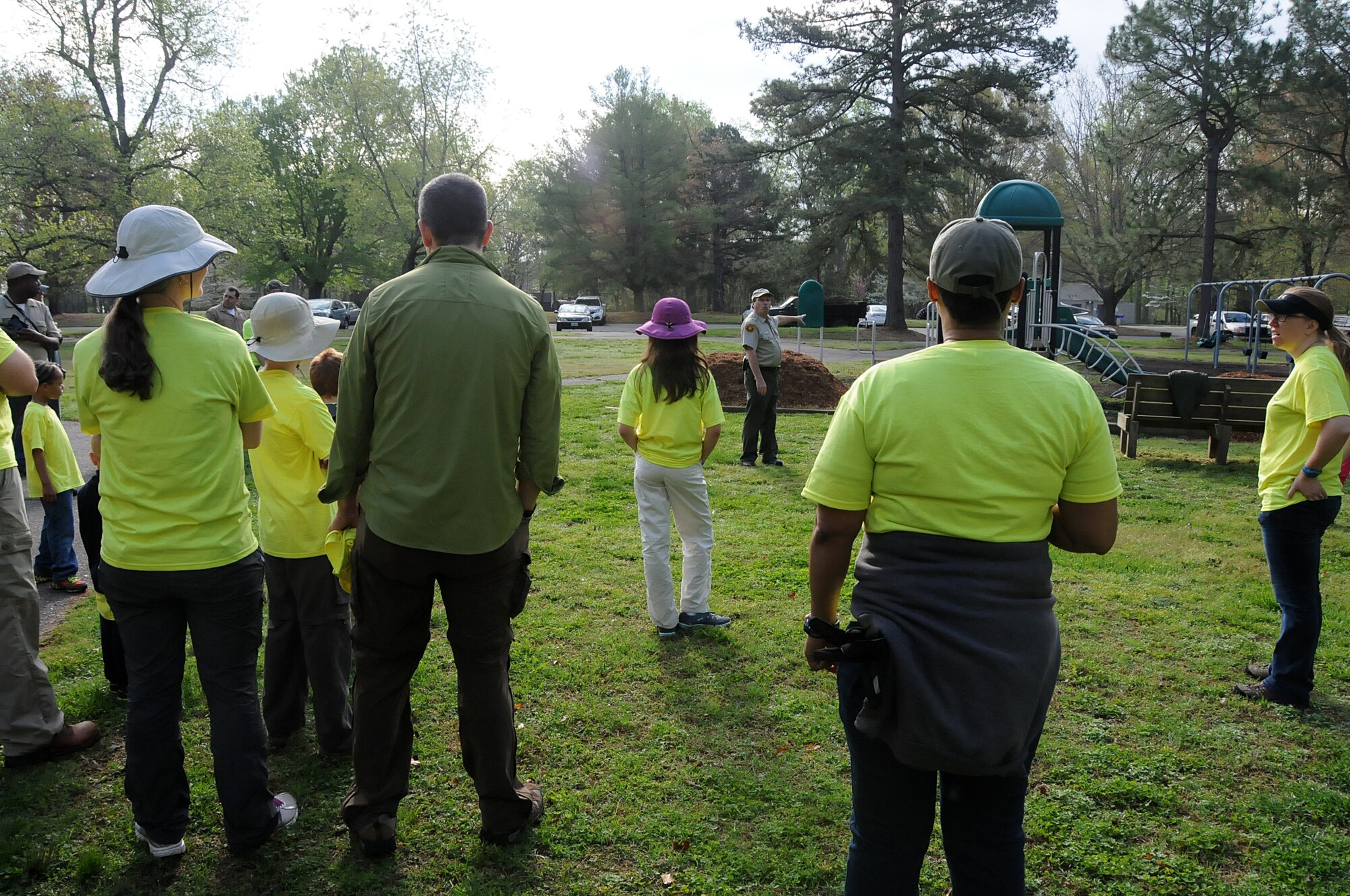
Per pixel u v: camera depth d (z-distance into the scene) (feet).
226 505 8.89
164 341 8.66
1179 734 11.91
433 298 8.13
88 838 9.50
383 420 8.27
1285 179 103.50
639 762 11.14
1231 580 18.48
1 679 10.61
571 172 173.88
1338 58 101.50
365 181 127.44
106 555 8.75
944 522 6.15
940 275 6.46
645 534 15.01
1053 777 10.89
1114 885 8.93
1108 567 19.34
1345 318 115.96
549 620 15.89
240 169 95.04
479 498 8.28
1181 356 87.04
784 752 11.41
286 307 10.67
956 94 102.12
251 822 9.08
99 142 81.30
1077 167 147.33
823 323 46.52
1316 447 11.96
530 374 8.52
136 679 8.90
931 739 5.94
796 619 16.10
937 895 8.76
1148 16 105.50
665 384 14.64
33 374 10.20
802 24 101.30
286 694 11.47
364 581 8.56
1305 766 11.18
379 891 8.73
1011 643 6.02
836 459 6.48
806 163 108.88
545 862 9.20
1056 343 54.85
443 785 10.61
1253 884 8.93
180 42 91.76
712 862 9.22
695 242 185.16
